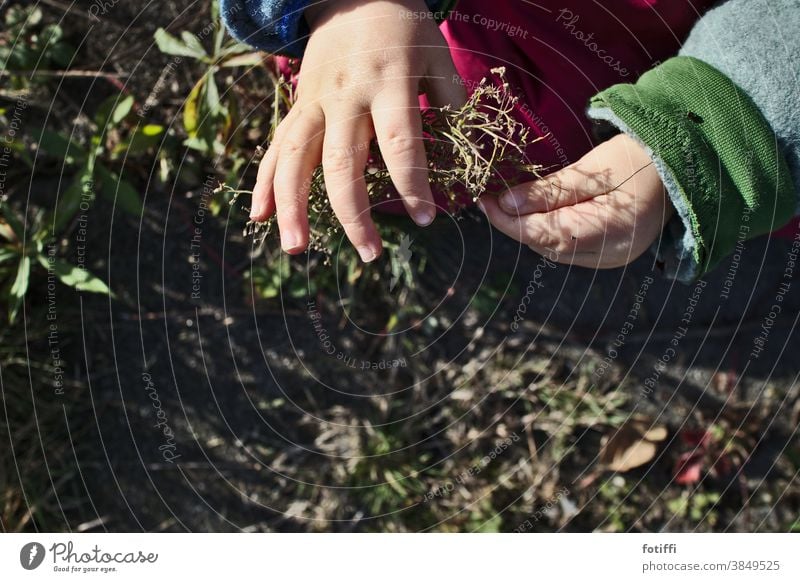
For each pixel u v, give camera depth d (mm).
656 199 881
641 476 1460
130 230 1407
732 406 1454
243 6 917
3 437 1370
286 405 1448
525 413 1458
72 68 1369
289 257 1408
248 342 1439
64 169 1370
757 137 863
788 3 901
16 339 1365
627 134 859
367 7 881
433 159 868
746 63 884
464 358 1457
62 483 1400
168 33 1369
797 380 1449
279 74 1235
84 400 1417
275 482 1447
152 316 1423
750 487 1461
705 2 1036
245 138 1341
